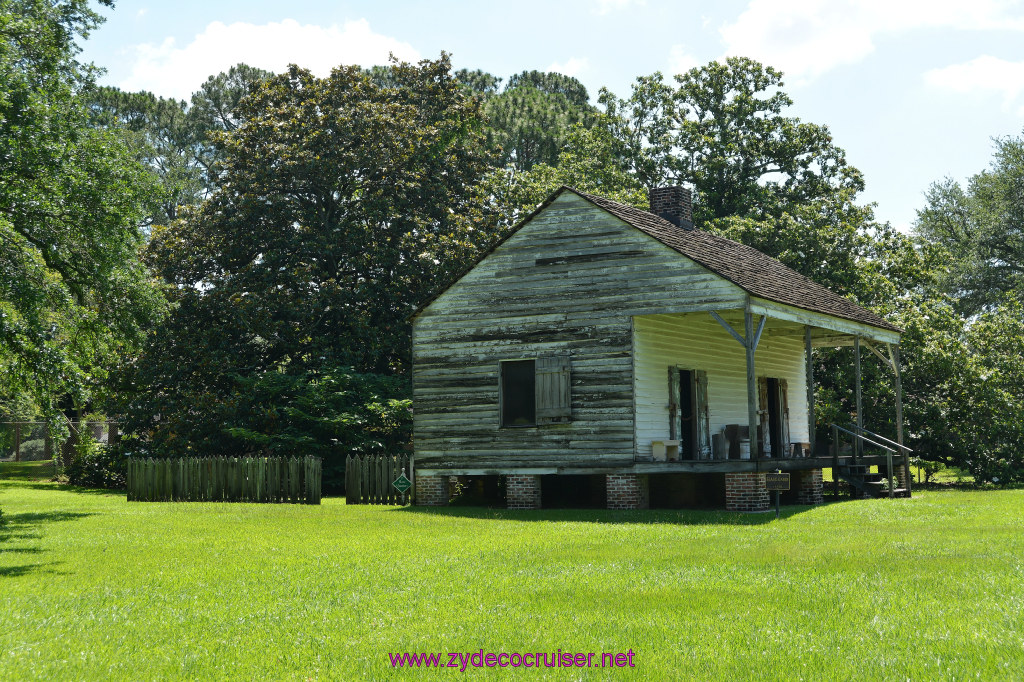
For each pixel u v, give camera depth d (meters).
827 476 35.91
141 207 24.97
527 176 44.62
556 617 9.41
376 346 34.88
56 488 35.69
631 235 22.97
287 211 37.97
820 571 11.95
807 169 53.16
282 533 17.81
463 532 17.70
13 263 22.11
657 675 7.43
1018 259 60.22
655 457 23.17
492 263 24.81
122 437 37.38
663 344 24.23
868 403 34.62
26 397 23.64
